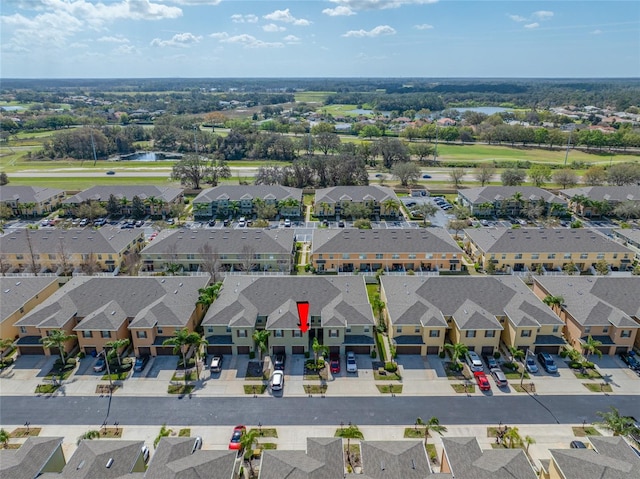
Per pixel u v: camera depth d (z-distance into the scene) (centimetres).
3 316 7275
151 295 7631
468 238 11012
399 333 7081
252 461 5141
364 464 4572
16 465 4403
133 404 6072
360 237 10144
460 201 15362
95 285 7794
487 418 5816
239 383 6469
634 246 10912
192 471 4269
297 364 6862
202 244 9938
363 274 9619
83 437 5284
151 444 5409
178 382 6488
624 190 14438
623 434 5103
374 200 13912
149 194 14488
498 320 7275
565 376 6600
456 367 6762
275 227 12988
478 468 4362
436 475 4366
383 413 5903
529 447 5353
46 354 7081
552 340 6969
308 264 10412
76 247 9988
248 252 9594
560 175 17062
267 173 17012
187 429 5638
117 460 4569
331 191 14450
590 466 4303
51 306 7269
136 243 10850
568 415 5869
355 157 18175
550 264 10000
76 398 6181
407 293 7675
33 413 5916
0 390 6331
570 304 7569
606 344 6962
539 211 13375
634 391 6309
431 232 10338
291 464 4422
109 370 6700
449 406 6028
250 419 5797
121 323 7056
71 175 19575
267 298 7569
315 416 5850
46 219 13950
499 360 6938
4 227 13100
